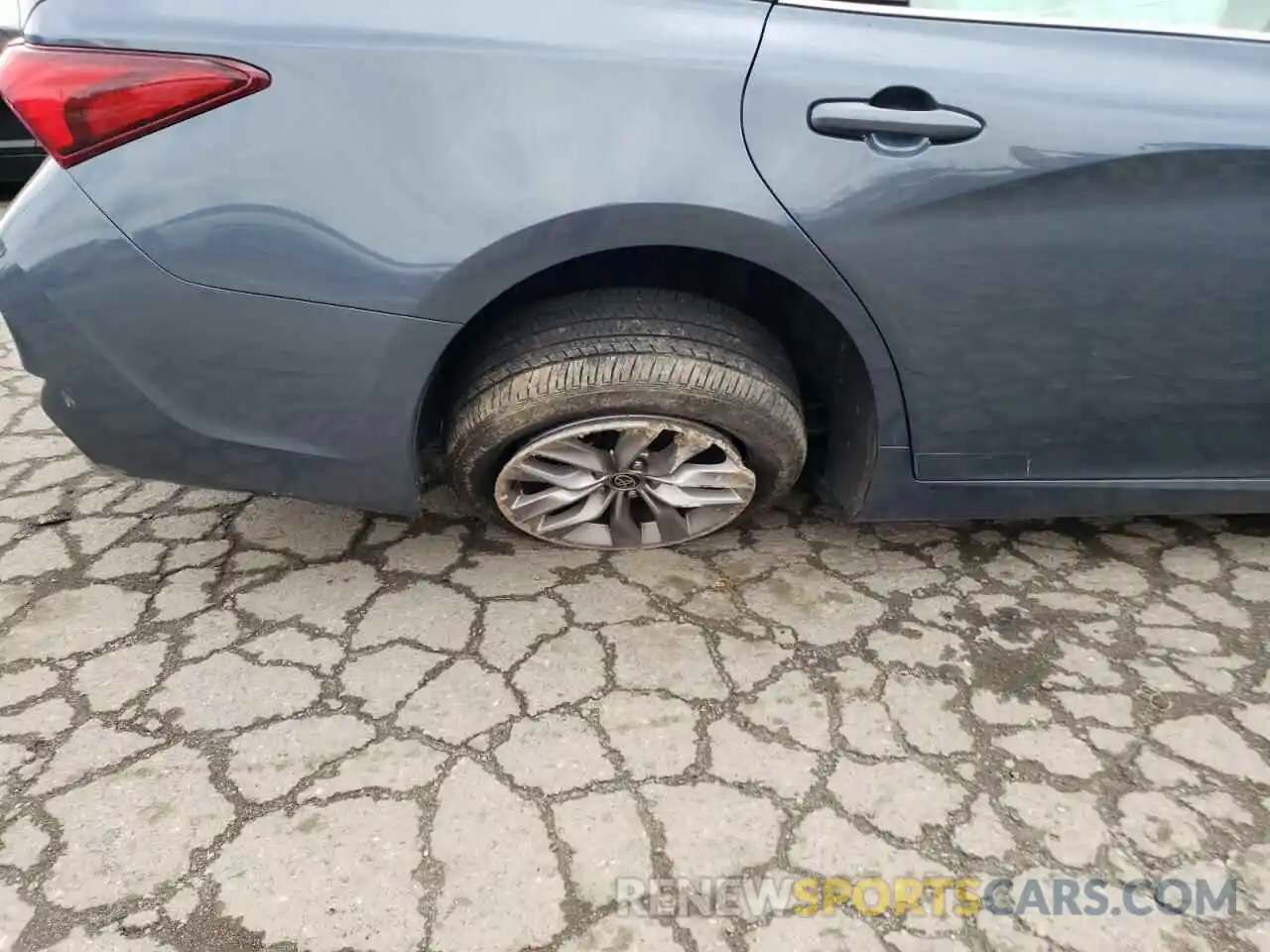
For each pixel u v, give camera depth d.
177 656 1.93
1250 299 1.78
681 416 1.86
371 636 2.00
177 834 1.57
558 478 2.00
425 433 1.94
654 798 1.65
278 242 1.55
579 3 1.55
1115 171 1.63
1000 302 1.73
